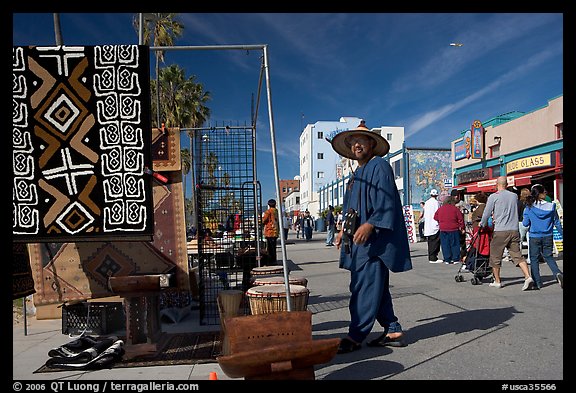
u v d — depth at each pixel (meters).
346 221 4.04
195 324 5.21
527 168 18.45
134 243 5.18
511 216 6.84
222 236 5.99
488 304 5.71
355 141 4.16
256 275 5.04
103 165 3.59
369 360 3.67
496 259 6.99
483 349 3.86
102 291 5.02
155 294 3.87
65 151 3.57
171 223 5.28
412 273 9.02
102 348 3.82
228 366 2.37
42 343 4.48
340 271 10.13
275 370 2.43
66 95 3.59
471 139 22.55
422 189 28.78
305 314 2.77
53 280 4.95
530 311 5.22
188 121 25.16
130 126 3.61
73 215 3.56
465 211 13.80
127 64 3.62
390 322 4.04
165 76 24.64
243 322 2.68
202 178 6.25
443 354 3.77
